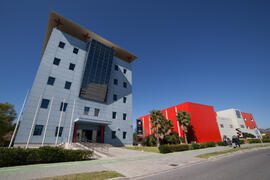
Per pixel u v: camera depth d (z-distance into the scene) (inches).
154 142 1184.8
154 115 1087.0
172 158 479.8
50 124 832.9
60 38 1077.1
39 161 365.1
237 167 323.9
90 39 1311.5
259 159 418.3
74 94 1003.9
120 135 1172.5
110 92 1257.4
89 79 1088.8
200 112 1379.2
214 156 478.9
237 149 668.7
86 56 1138.7
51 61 969.5
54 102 890.1
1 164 312.0
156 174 284.2
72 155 410.0
